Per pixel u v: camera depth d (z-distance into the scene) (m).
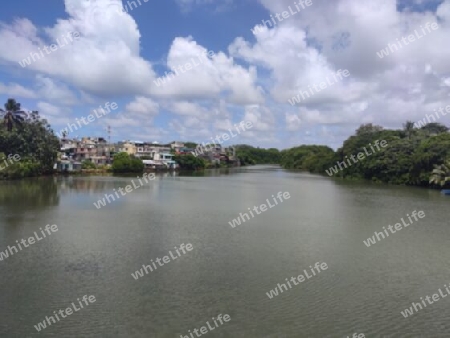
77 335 15.45
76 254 26.11
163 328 16.11
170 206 49.31
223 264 24.47
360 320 17.14
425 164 82.31
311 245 29.55
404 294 20.11
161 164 156.12
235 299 19.08
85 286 20.45
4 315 17.05
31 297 18.95
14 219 37.44
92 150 147.75
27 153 93.06
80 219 38.38
